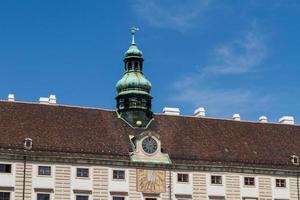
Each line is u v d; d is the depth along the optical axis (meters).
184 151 105.00
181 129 109.62
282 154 110.44
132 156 100.88
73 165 97.94
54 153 97.19
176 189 101.75
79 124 104.06
